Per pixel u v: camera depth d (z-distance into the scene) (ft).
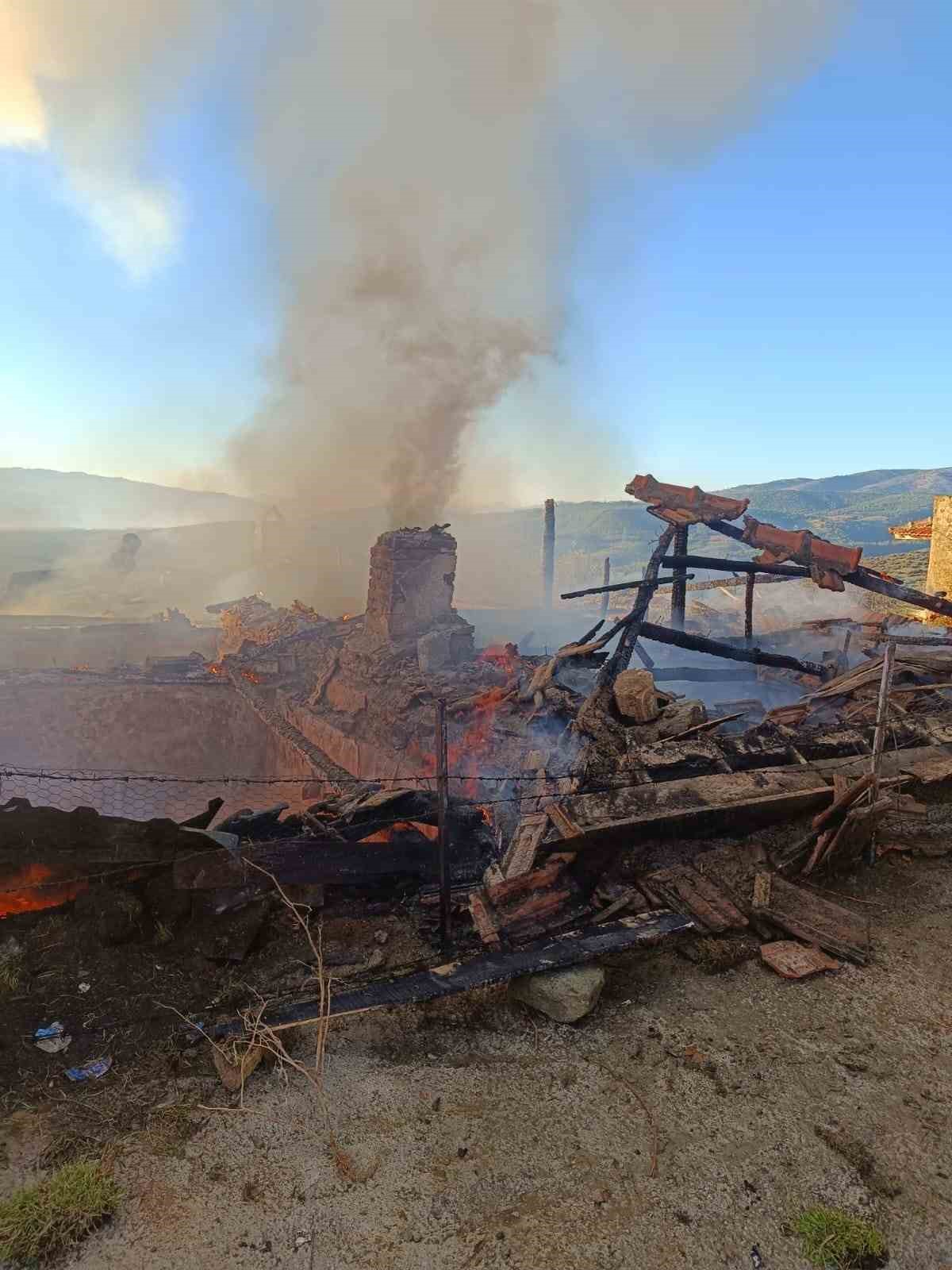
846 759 28.96
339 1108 14.75
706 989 18.81
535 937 19.75
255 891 20.61
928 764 29.14
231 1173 13.19
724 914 21.40
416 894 23.07
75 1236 11.82
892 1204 12.59
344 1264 11.51
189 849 20.21
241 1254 11.68
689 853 24.02
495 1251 11.75
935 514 86.79
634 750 28.48
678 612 51.39
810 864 23.82
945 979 19.13
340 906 22.13
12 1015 16.53
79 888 19.20
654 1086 15.44
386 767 48.88
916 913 22.48
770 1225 12.21
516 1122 14.48
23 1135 13.78
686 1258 11.61
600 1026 17.43
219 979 18.51
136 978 18.04
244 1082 15.26
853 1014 17.71
